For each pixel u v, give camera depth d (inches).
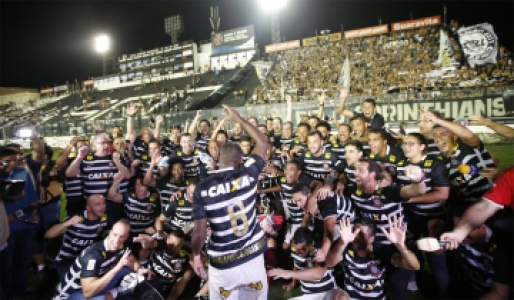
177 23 1673.2
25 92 1750.7
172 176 199.8
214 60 1435.8
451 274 138.0
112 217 188.9
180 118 663.8
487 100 543.8
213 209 105.9
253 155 117.4
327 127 237.8
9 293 149.9
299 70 1045.2
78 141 234.8
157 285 148.3
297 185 150.9
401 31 1013.2
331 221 135.5
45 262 194.2
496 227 108.0
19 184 143.2
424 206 149.6
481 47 820.6
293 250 142.9
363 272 130.0
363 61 973.2
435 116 147.6
